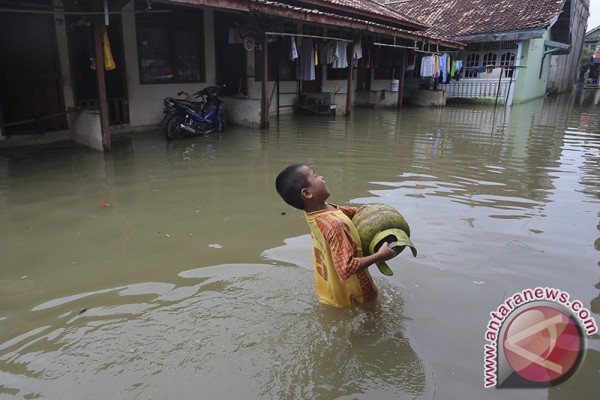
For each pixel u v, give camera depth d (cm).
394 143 927
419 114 1537
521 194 557
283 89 1402
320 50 1356
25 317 289
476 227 439
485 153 831
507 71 1967
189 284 327
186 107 923
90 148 818
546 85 2633
